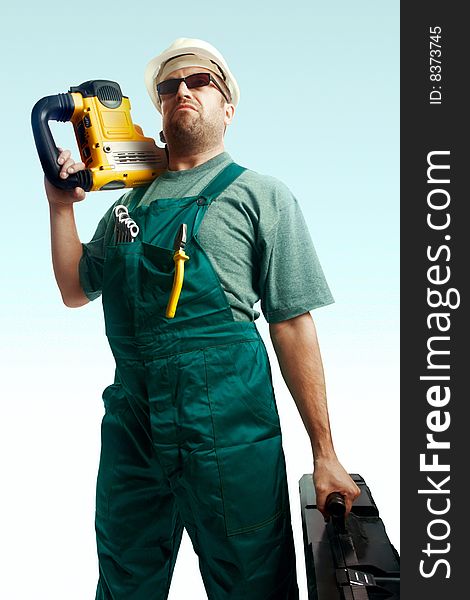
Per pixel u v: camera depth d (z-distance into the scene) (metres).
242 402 1.58
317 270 1.68
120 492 1.77
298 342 1.64
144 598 1.83
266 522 1.58
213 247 1.61
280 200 1.67
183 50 1.72
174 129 1.70
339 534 1.51
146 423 1.68
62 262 1.84
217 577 1.61
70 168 1.67
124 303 1.63
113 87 1.75
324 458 1.58
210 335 1.58
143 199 1.74
